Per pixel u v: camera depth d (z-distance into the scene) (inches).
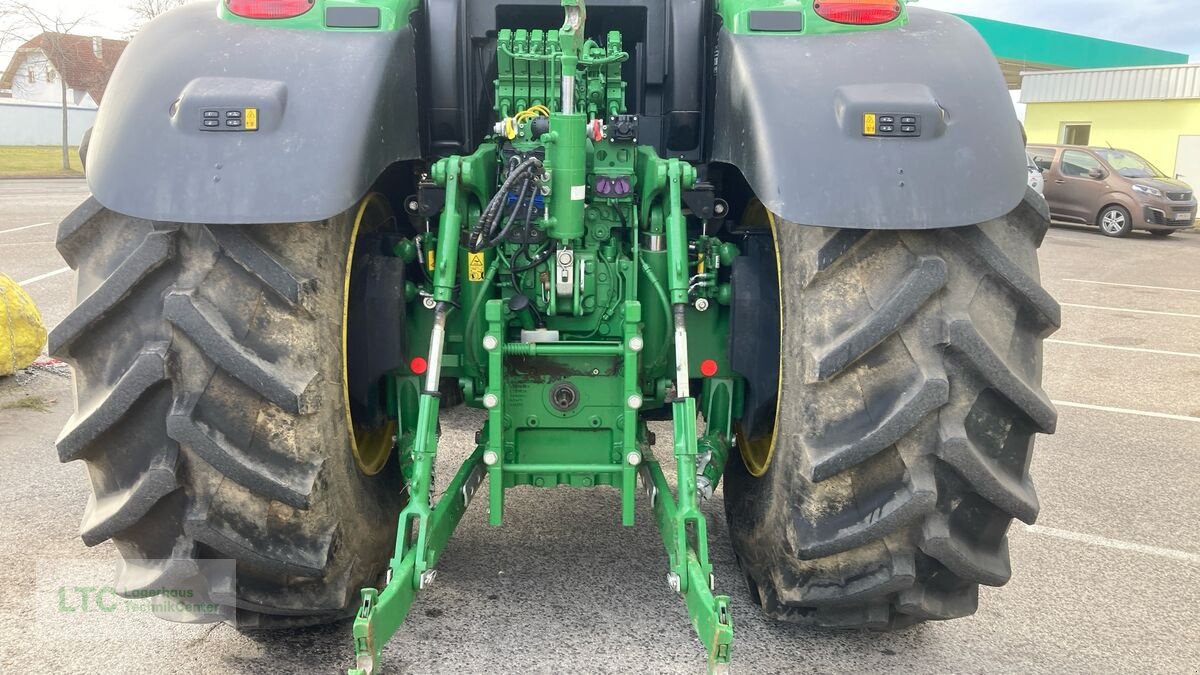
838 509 93.6
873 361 89.5
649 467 114.7
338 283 95.2
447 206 102.6
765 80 96.1
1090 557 146.7
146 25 103.8
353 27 99.9
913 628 121.5
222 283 87.1
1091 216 692.1
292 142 87.2
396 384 118.0
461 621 119.0
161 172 85.7
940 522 93.2
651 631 117.3
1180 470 190.1
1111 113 954.7
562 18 128.0
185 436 84.7
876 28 102.5
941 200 86.4
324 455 92.9
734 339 111.0
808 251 92.0
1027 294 90.5
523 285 115.4
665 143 129.3
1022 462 93.7
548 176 104.6
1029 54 1143.0
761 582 113.1
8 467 174.2
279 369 87.7
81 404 89.0
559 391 111.4
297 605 98.0
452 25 120.7
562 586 128.6
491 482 108.7
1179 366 284.2
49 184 949.8
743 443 123.6
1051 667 113.9
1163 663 115.7
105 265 89.7
